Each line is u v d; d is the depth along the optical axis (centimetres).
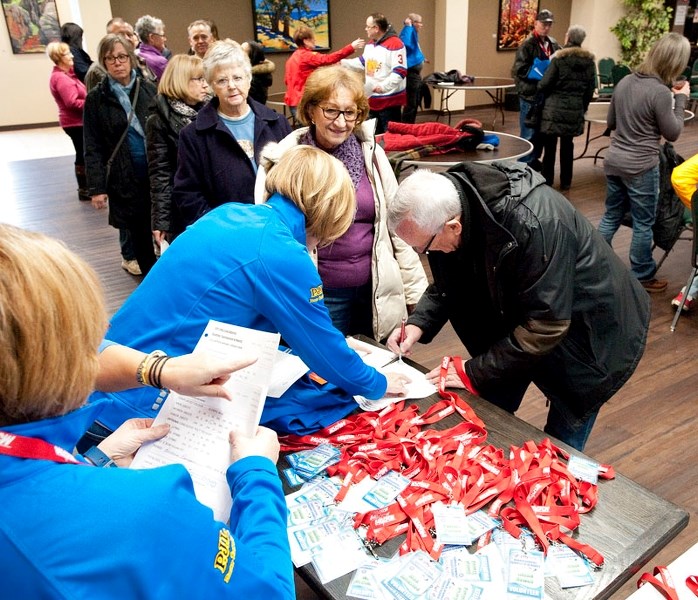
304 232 129
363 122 209
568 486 114
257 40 941
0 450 53
